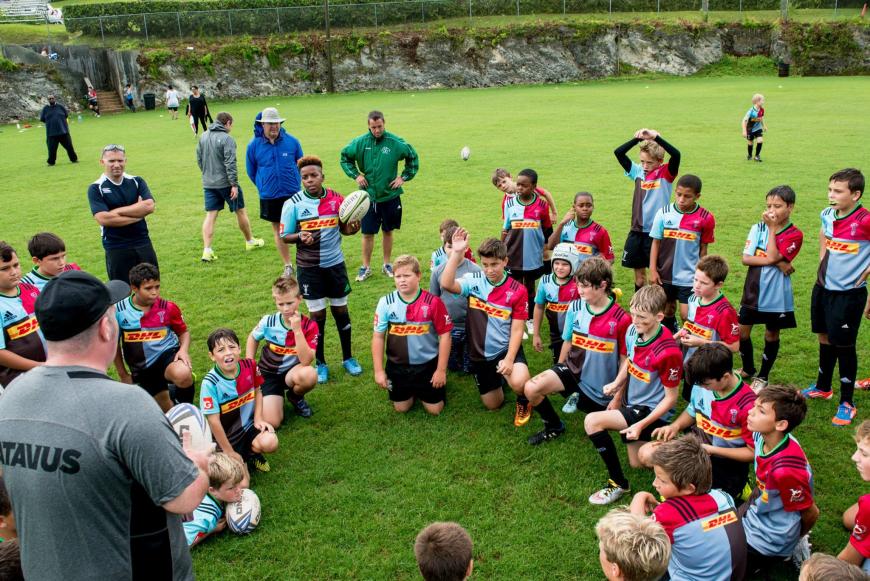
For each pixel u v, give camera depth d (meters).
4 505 3.39
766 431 3.84
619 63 47.16
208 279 9.52
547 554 4.18
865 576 2.69
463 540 3.04
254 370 5.31
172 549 2.67
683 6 51.66
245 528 4.42
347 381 6.62
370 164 8.98
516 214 7.61
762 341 7.14
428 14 48.75
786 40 45.69
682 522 3.55
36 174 17.72
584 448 5.37
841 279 5.50
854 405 5.80
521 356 5.84
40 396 2.40
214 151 9.98
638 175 7.82
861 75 44.06
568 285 6.32
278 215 9.79
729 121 23.20
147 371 5.86
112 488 2.39
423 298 5.68
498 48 45.97
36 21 46.88
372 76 44.88
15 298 5.31
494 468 5.11
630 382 5.04
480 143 20.09
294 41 43.91
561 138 20.61
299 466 5.20
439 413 5.96
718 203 12.45
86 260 10.41
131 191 7.14
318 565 4.14
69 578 2.42
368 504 4.72
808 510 3.85
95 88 39.72
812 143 18.19
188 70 40.88
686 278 7.05
